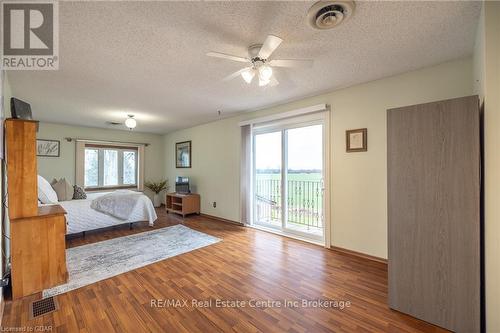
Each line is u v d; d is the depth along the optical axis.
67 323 1.72
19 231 2.07
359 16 1.62
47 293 2.12
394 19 1.66
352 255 3.01
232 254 3.06
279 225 4.09
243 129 4.48
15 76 2.55
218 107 4.05
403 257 1.85
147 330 1.65
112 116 4.65
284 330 1.65
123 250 3.22
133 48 2.02
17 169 2.07
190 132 6.01
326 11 1.54
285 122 3.85
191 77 2.68
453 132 1.63
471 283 1.57
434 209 1.71
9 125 2.04
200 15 1.59
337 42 1.96
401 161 1.86
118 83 2.84
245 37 1.87
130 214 4.30
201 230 4.24
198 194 5.66
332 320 1.76
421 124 1.76
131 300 2.02
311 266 2.68
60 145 5.36
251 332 1.63
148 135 6.86
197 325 1.70
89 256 3.00
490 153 1.49
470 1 1.50
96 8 1.51
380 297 2.06
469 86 2.24
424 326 1.70
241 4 1.48
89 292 2.15
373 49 2.09
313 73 2.62
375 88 2.83
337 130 3.18
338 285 2.26
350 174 3.06
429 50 2.12
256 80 2.76
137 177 6.64
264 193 4.39
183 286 2.25
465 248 1.59
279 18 1.63
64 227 2.32
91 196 4.77
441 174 1.68
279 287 2.23
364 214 2.93
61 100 3.51
